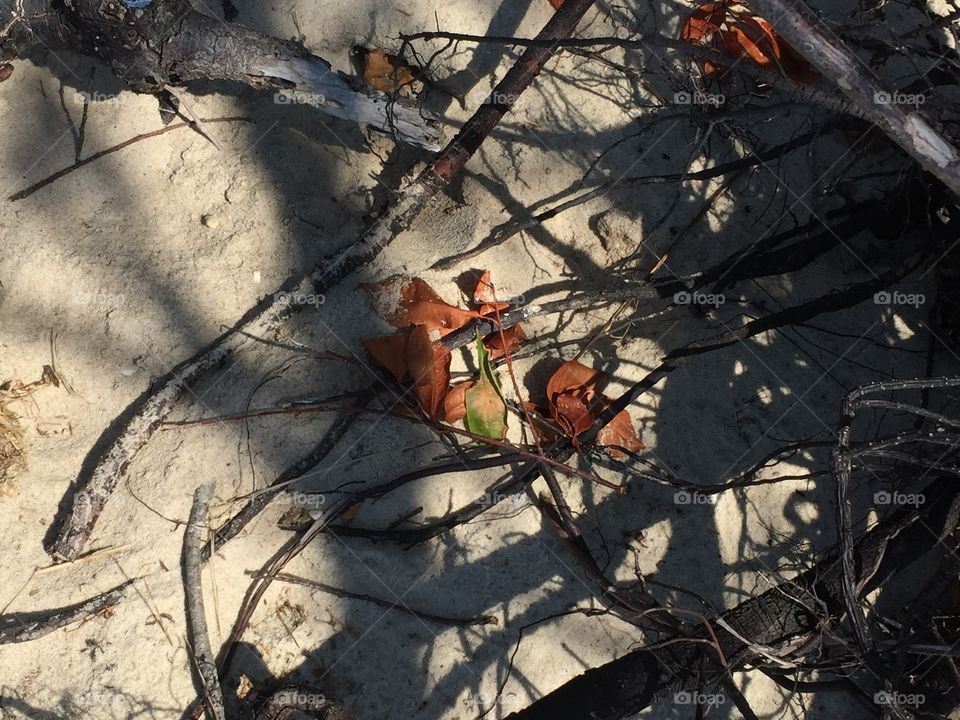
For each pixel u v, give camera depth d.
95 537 0.79
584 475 0.83
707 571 0.86
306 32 0.93
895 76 1.01
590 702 0.80
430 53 0.93
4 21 0.80
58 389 0.82
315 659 0.79
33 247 0.84
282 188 0.89
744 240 0.95
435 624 0.81
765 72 0.82
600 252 0.93
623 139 0.94
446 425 0.84
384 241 0.87
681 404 0.89
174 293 0.85
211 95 0.90
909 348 0.94
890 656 0.83
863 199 0.98
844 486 0.72
